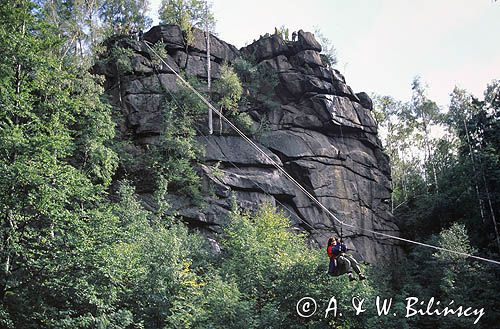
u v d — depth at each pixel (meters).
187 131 38.38
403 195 57.03
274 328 22.34
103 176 30.52
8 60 19.92
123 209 27.41
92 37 40.25
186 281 21.72
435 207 45.03
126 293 20.52
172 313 20.39
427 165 60.06
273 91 45.72
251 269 25.94
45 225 18.34
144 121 38.56
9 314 16.59
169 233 25.53
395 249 42.69
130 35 43.34
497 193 41.25
